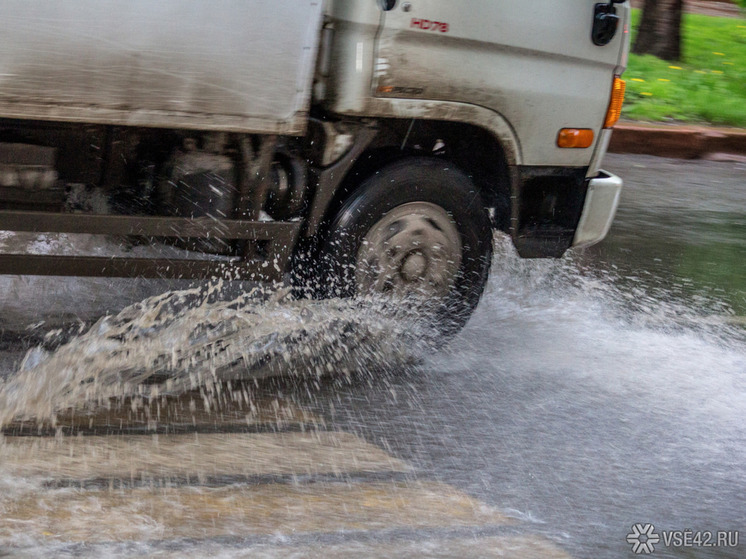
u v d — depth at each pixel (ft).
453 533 11.00
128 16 12.81
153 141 14.03
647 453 13.73
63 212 13.65
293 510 11.17
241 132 13.88
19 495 10.92
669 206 32.14
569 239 17.22
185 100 13.38
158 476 11.69
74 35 12.58
